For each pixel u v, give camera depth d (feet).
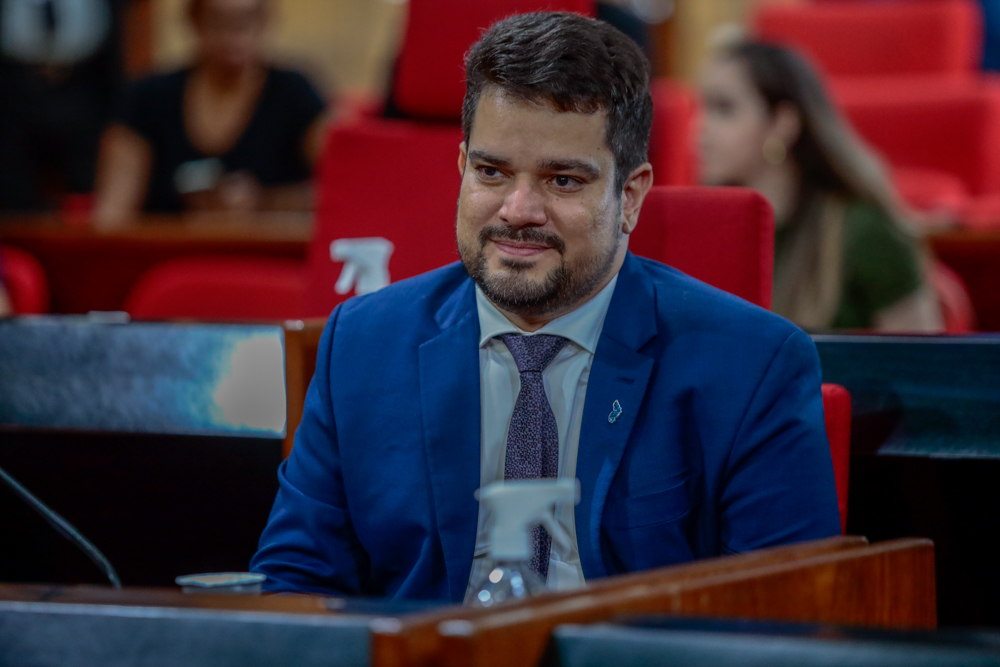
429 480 9.84
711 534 9.75
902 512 11.89
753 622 5.74
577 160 9.24
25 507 13.37
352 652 5.90
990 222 24.86
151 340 12.59
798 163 19.85
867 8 29.99
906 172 26.86
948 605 11.81
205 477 12.98
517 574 7.63
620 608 6.11
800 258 19.57
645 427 9.71
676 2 37.24
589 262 9.50
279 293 22.75
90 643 6.30
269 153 29.07
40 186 35.01
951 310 20.75
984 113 26.30
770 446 9.50
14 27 34.68
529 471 9.61
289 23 44.11
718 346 9.80
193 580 7.31
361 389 10.26
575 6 15.66
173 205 28.94
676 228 12.37
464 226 9.61
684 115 18.58
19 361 12.89
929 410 11.41
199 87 29.07
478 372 10.09
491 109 9.29
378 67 44.42
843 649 5.24
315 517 10.19
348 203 17.57
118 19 36.04
